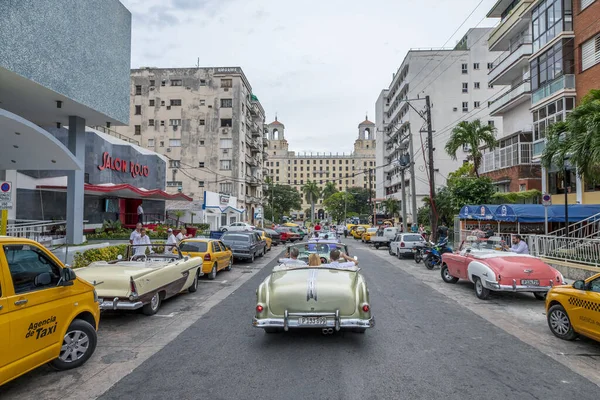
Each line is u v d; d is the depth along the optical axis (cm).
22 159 1302
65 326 528
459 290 1205
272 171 16812
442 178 5484
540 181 2542
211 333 720
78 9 1319
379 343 657
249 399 446
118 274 790
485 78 5531
